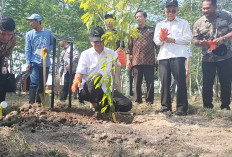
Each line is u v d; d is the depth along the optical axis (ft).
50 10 48.75
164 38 15.88
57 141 9.29
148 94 20.06
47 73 18.15
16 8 49.39
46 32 18.42
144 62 19.62
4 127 10.85
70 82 15.75
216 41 17.03
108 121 13.05
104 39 13.82
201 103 24.14
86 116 13.69
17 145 8.18
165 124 12.19
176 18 16.80
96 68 14.10
